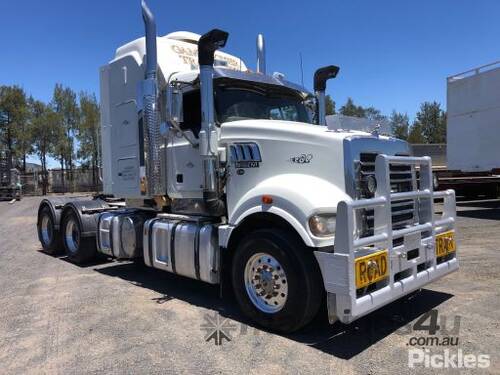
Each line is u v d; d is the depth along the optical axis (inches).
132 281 282.4
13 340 187.8
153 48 250.5
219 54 286.7
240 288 199.0
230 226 205.2
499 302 221.3
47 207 378.0
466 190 583.2
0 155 1528.1
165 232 244.5
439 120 2751.0
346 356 164.9
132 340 184.1
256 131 211.2
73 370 158.9
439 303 221.6
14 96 1669.5
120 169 297.6
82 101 1727.4
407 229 189.5
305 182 189.6
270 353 168.4
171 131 245.6
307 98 278.1
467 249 349.7
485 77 553.6
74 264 340.2
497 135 542.3
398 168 196.1
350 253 160.9
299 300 177.6
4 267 332.2
